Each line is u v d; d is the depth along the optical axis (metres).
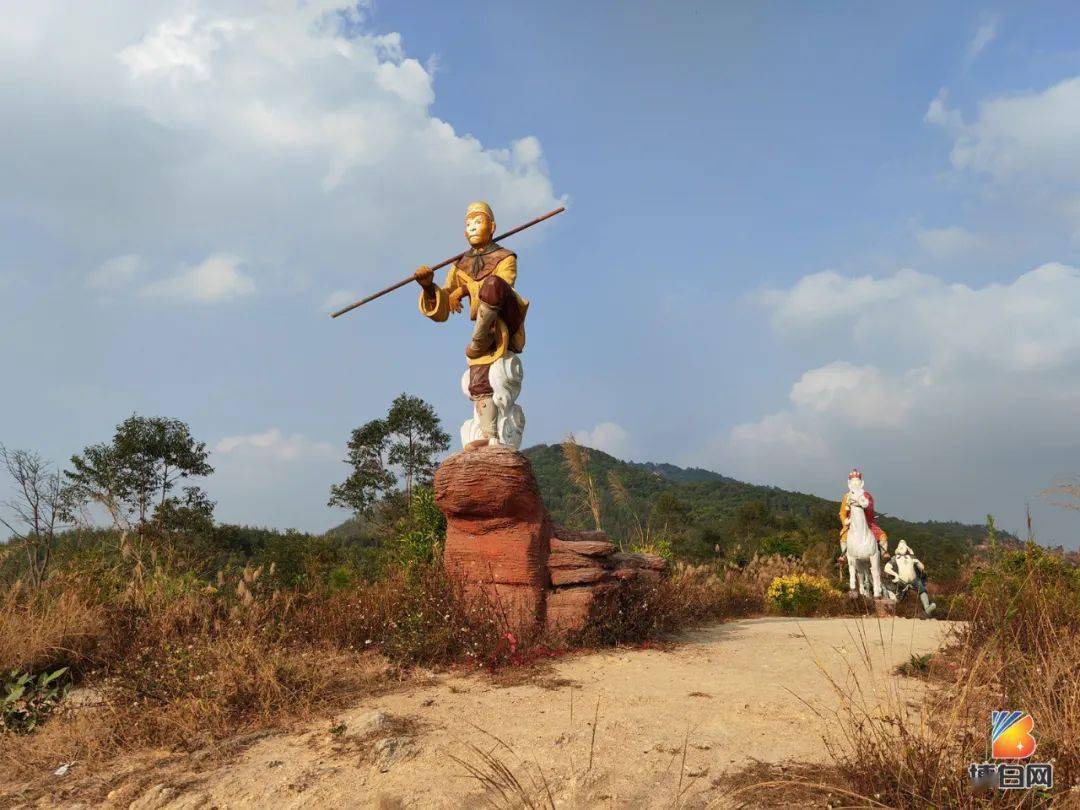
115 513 11.11
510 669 7.23
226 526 26.03
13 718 6.20
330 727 5.43
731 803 3.89
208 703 5.73
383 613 8.66
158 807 4.29
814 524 39.62
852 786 3.92
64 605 8.19
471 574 8.72
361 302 10.62
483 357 9.95
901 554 15.63
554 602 8.38
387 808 4.03
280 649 7.12
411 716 5.67
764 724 5.31
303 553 19.41
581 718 5.52
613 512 17.59
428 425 32.16
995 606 6.41
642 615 8.87
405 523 14.55
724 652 8.17
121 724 5.65
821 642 8.81
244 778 4.55
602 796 4.06
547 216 10.31
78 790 4.68
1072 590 6.88
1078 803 3.36
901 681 6.46
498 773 4.27
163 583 9.22
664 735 5.08
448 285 10.55
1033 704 4.27
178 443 24.88
